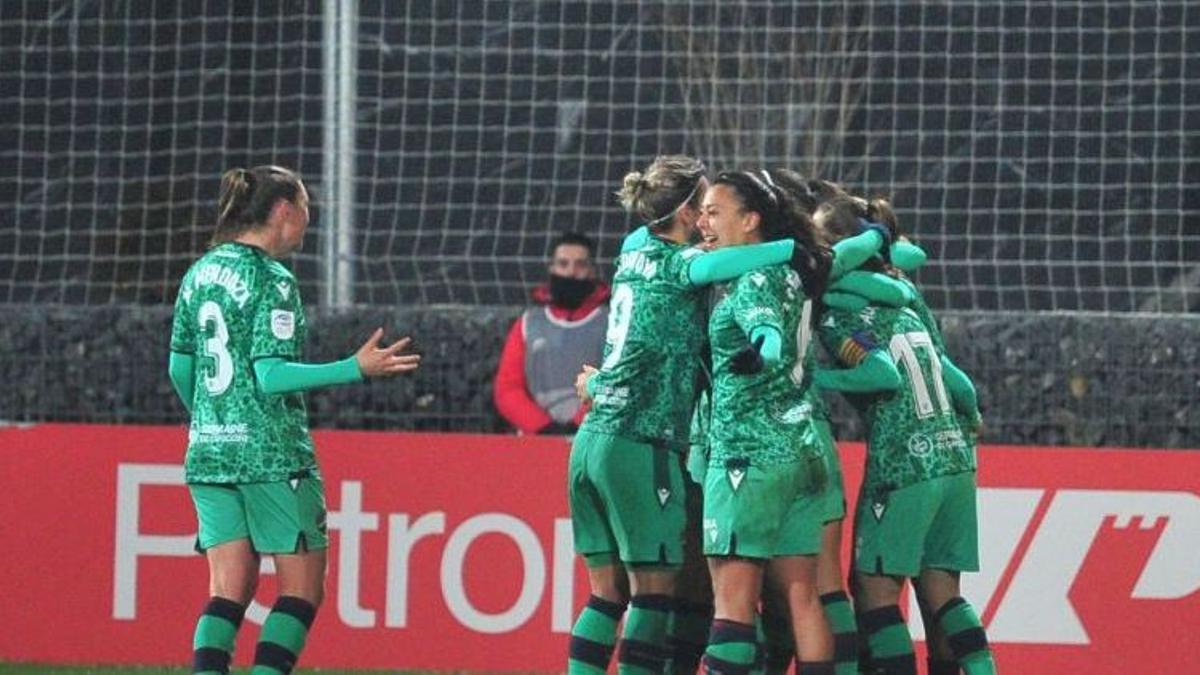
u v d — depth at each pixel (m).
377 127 41.62
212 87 42.22
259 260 27.50
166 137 42.44
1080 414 37.22
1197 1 39.97
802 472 26.44
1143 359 37.09
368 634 35.06
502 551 34.97
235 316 27.38
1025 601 34.19
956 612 28.81
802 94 43.75
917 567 28.30
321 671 34.94
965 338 37.47
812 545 26.78
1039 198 40.12
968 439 29.55
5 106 42.44
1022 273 39.94
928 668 29.64
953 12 40.88
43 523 35.66
